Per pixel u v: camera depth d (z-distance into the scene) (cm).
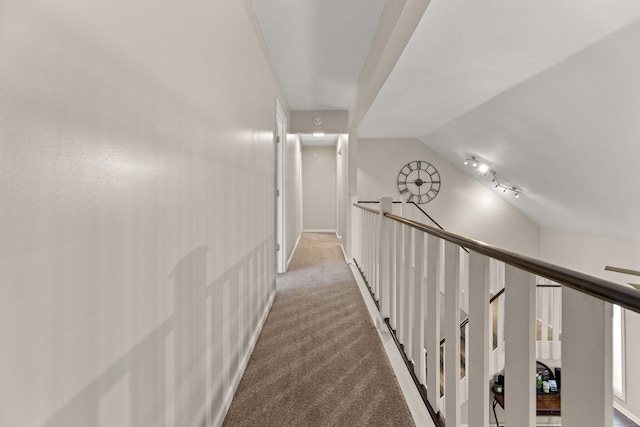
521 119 376
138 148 82
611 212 442
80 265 63
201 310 125
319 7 235
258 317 242
